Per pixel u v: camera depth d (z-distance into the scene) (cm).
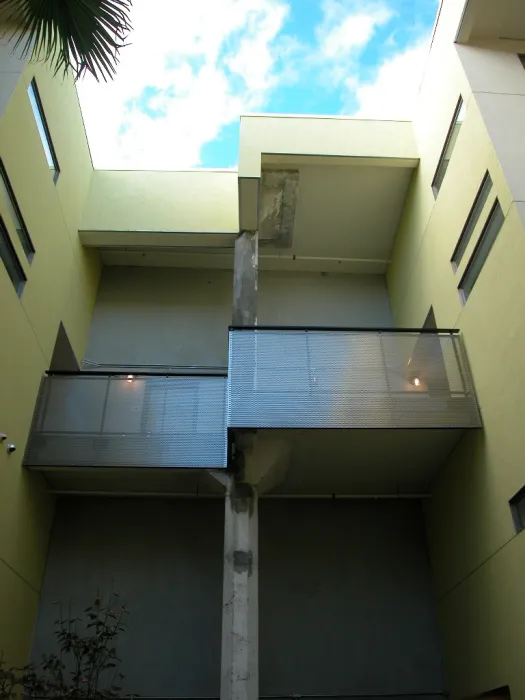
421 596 831
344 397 716
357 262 1104
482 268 703
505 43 802
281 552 859
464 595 728
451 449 769
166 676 753
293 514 891
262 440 741
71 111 942
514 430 616
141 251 1074
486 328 686
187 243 991
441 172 853
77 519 859
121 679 747
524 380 595
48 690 599
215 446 753
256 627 635
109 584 812
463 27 791
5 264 696
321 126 956
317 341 757
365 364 740
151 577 823
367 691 759
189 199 1023
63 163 898
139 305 1062
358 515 895
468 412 705
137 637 778
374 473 823
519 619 589
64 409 777
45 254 811
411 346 756
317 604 820
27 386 743
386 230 1048
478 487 696
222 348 1020
